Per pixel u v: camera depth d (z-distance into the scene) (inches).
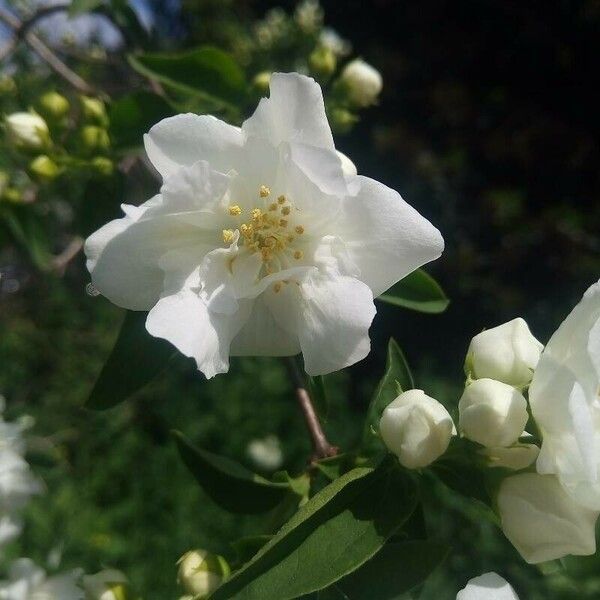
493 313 20.6
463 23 22.5
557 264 20.5
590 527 3.3
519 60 22.2
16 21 7.1
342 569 3.2
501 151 22.1
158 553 13.3
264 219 3.8
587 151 21.7
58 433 14.9
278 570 3.2
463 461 3.5
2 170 6.6
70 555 12.2
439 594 10.7
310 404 4.7
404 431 3.3
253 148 3.7
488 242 21.4
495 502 3.4
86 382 17.1
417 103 23.1
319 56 6.8
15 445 5.3
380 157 22.6
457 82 22.9
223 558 4.1
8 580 5.0
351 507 3.4
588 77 21.5
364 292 3.6
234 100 5.8
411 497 3.4
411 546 3.7
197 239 3.8
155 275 3.7
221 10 22.0
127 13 6.9
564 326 3.2
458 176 21.9
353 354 3.6
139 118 5.7
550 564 4.2
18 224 6.7
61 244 9.8
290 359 4.9
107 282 3.6
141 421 15.8
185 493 14.1
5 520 5.0
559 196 22.0
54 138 5.8
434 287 5.0
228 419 15.5
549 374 3.2
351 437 14.9
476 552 11.0
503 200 20.9
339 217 3.7
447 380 17.2
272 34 15.1
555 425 3.2
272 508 4.4
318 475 4.3
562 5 21.1
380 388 4.0
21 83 8.3
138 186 7.4
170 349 4.6
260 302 3.9
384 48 23.6
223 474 4.4
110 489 14.8
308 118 3.7
